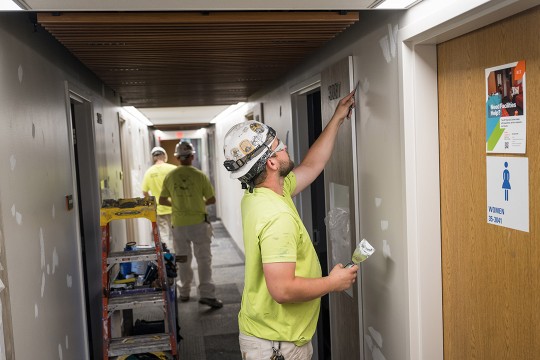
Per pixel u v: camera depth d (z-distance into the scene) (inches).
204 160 515.8
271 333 68.3
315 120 144.5
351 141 93.0
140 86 161.3
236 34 89.0
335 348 112.3
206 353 149.3
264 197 66.3
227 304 196.7
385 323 84.4
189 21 76.1
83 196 134.1
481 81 61.3
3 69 67.6
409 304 74.1
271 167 67.7
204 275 191.5
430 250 73.5
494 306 61.6
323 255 151.6
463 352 69.6
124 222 187.3
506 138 57.1
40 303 78.0
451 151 69.1
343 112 88.7
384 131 79.1
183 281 201.5
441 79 70.8
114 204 112.5
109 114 171.0
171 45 95.9
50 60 95.1
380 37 79.1
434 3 62.5
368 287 91.8
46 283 81.9
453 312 71.5
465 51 64.4
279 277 61.0
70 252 100.7
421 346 74.6
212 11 75.9
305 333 69.6
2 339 61.3
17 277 68.1
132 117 290.0
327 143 87.2
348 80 91.7
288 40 95.7
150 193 266.2
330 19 79.1
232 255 292.5
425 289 73.9
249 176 67.7
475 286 65.4
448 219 71.0
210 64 120.6
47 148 88.3
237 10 73.2
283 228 62.1
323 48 109.9
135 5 64.4
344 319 104.6
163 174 265.6
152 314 186.5
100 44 92.7
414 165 72.1
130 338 111.0
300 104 141.5
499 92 57.9
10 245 65.9
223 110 301.1
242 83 167.3
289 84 142.9
